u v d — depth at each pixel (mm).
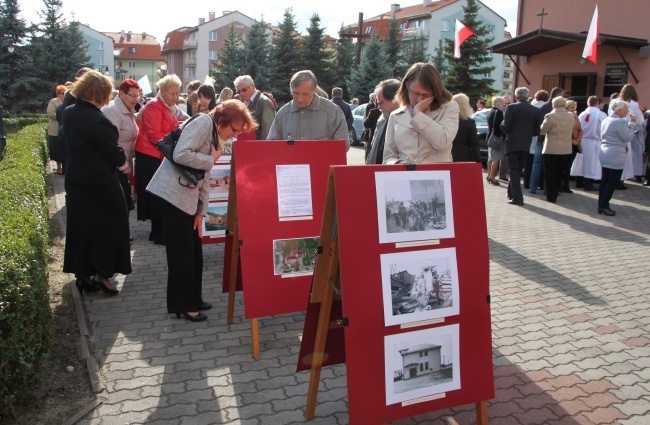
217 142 4012
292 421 3020
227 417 3039
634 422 3068
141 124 6301
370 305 2602
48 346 3521
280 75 39781
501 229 7641
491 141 11320
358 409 2596
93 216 4598
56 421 2943
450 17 57312
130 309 4566
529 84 17750
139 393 3266
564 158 9758
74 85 4434
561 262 6059
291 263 3994
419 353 2715
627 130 8227
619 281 5430
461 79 30828
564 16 16766
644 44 14242
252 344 3902
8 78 31250
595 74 15703
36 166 7422
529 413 3143
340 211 2564
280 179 4016
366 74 34156
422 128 3354
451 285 2768
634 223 8047
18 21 31594
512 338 4113
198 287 4465
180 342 3979
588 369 3660
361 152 17234
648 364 3740
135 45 91500
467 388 2826
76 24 33531
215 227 6180
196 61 74938
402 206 2674
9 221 4133
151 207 6480
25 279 3082
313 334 3018
